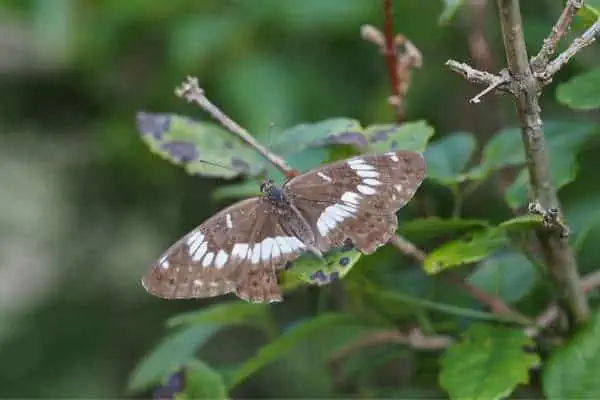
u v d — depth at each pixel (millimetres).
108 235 1020
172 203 950
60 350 1032
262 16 878
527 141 757
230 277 773
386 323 795
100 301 1038
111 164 943
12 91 952
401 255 814
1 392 1009
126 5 890
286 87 876
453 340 801
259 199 778
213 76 883
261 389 965
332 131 773
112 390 1012
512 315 785
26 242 1051
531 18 876
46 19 892
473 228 770
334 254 767
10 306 1050
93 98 943
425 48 890
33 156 1006
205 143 795
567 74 858
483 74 747
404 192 771
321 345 833
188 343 814
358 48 885
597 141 813
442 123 892
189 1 889
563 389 762
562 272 770
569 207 829
